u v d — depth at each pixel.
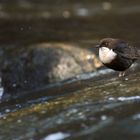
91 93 10.00
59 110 9.06
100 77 13.55
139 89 9.54
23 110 9.78
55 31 19.39
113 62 11.37
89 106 8.88
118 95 9.34
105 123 7.91
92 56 15.30
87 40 17.28
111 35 18.44
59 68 14.84
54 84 14.41
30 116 9.13
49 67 14.90
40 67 14.95
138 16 22.44
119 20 21.73
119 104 8.68
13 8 24.48
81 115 8.48
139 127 7.55
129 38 17.72
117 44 11.34
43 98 12.58
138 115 7.95
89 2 26.33
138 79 10.75
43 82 14.63
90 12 24.06
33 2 25.84
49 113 9.04
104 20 21.86
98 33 18.92
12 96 14.09
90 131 7.74
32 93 13.86
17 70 14.96
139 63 13.62
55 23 21.16
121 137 7.38
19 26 20.34
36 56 15.20
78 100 9.55
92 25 20.75
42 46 15.60
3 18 22.05
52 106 9.52
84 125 8.01
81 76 14.41
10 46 16.39
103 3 26.11
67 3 26.08
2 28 20.09
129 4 25.56
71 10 24.52
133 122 7.73
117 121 7.87
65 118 8.52
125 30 19.41
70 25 20.72
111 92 9.72
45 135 7.98
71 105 9.23
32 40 17.64
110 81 11.57
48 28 20.03
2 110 11.86
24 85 14.66
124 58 11.34
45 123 8.52
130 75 11.80
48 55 15.20
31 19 21.92
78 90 11.39
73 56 15.23
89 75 14.28
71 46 15.86
